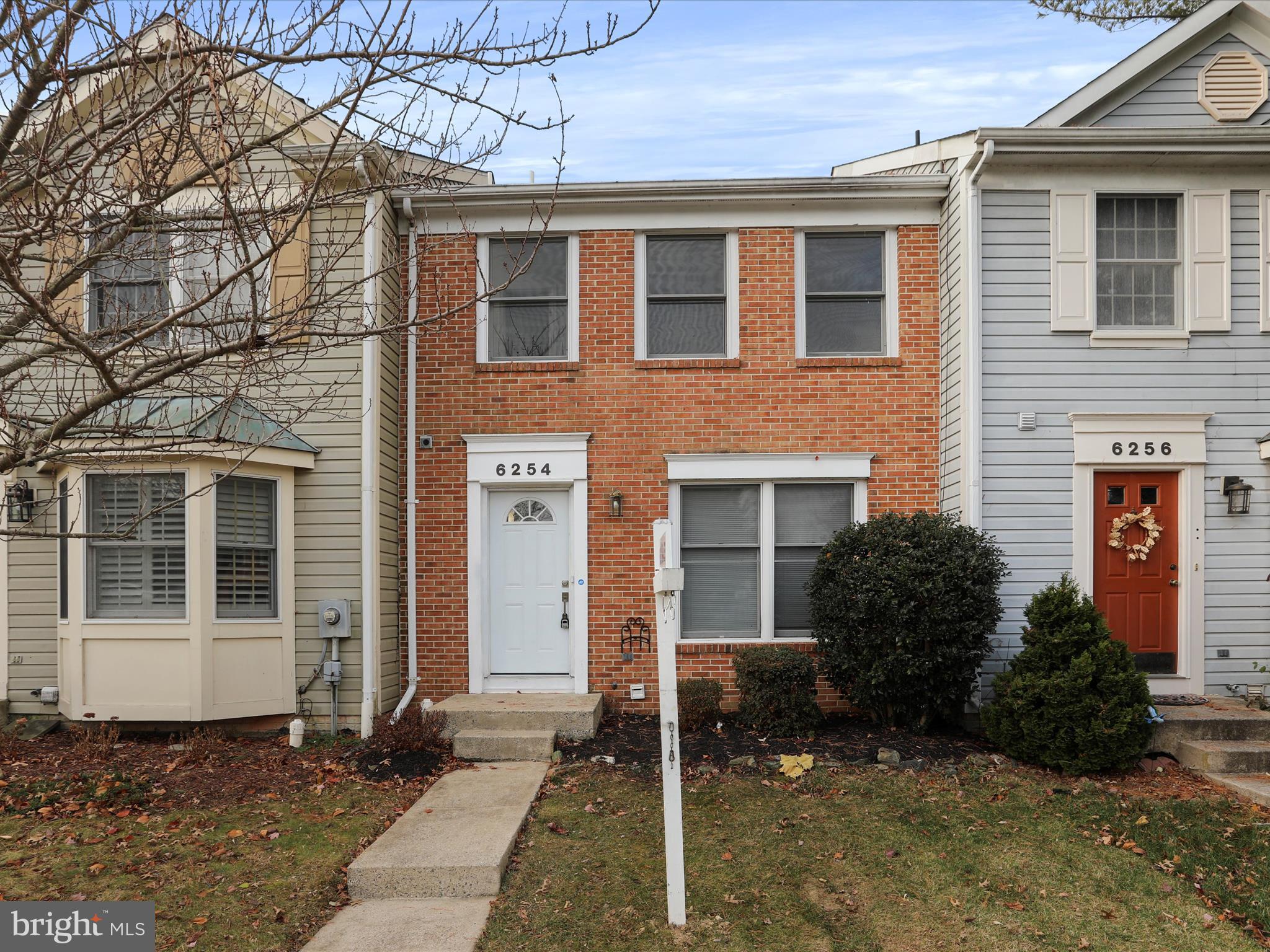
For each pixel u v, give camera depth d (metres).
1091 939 4.58
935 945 4.51
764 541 9.32
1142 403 8.70
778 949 4.46
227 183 4.39
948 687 7.92
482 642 9.27
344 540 8.74
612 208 9.41
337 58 4.65
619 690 9.16
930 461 9.32
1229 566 8.66
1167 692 8.57
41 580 8.92
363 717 8.45
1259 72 8.95
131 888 5.03
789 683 8.27
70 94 4.49
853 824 6.02
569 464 9.33
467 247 9.48
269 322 4.85
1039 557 8.62
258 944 4.50
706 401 9.36
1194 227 8.77
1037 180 8.76
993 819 6.14
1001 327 8.71
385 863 5.19
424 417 9.42
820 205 9.41
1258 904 4.91
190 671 8.03
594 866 5.39
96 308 8.30
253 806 6.48
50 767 7.34
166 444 4.67
